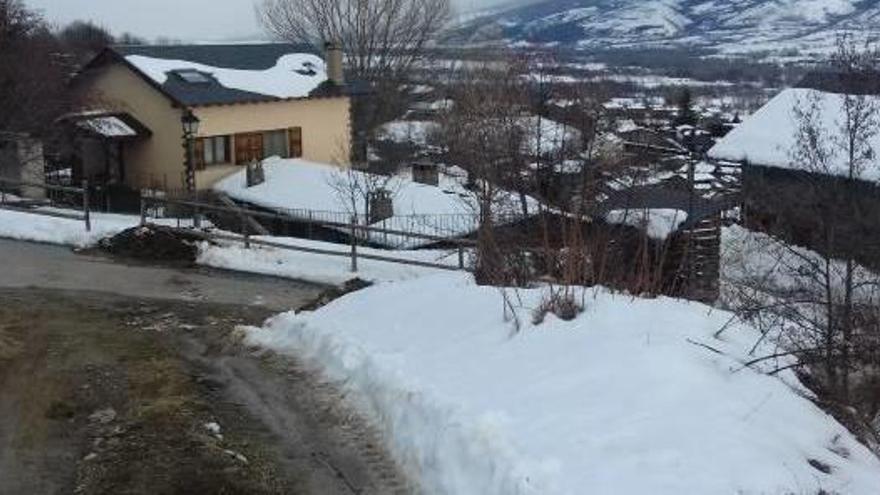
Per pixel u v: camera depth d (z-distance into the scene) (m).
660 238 11.78
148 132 34.59
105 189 32.47
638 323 7.51
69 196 29.53
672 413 5.98
